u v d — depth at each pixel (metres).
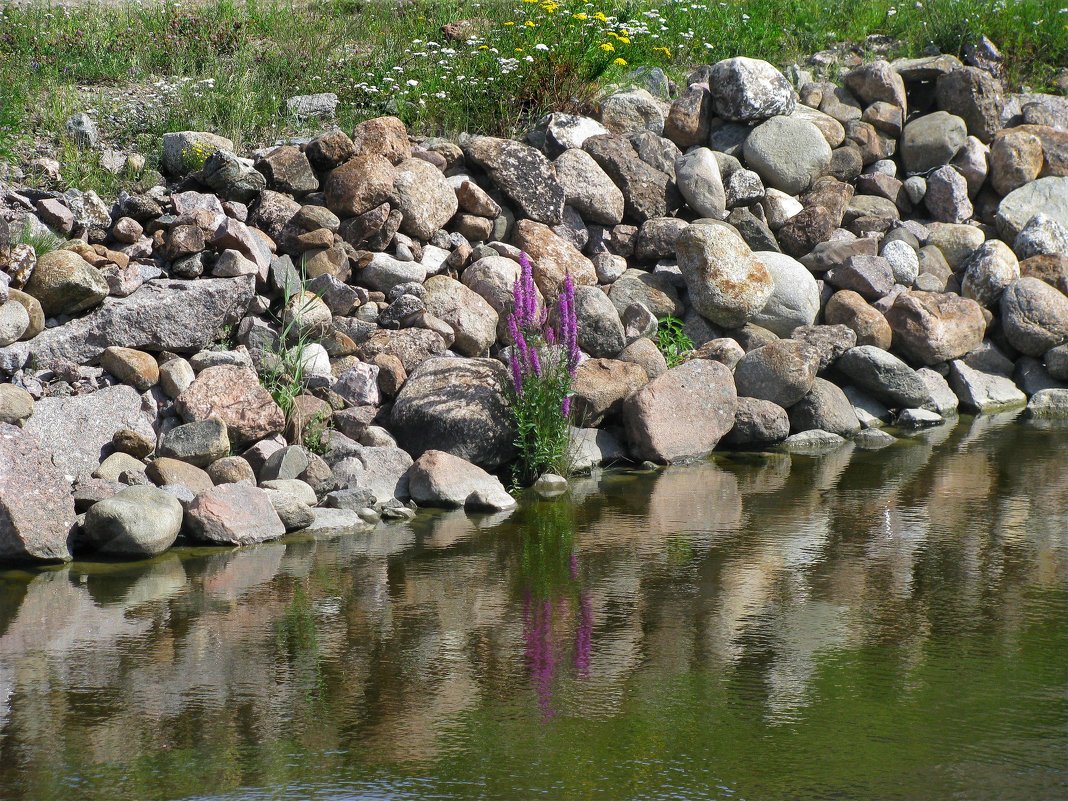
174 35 13.41
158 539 7.19
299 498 7.86
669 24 15.06
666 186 12.09
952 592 6.52
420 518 8.14
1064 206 13.17
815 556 7.18
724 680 5.36
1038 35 15.79
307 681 5.35
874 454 9.91
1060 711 5.03
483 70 12.92
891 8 16.22
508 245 11.09
